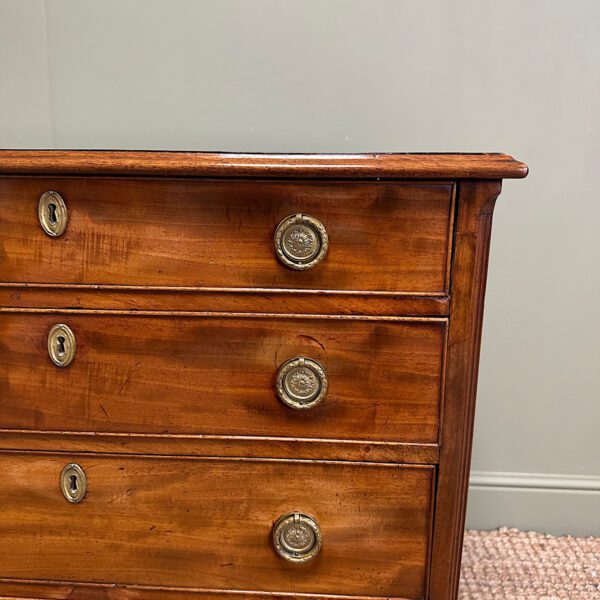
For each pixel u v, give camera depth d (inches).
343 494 38.6
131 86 55.4
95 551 40.6
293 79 54.6
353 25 53.4
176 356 37.3
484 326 58.6
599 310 57.7
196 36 54.2
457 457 37.6
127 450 38.8
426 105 54.5
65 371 37.9
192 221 35.3
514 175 32.6
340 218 34.8
